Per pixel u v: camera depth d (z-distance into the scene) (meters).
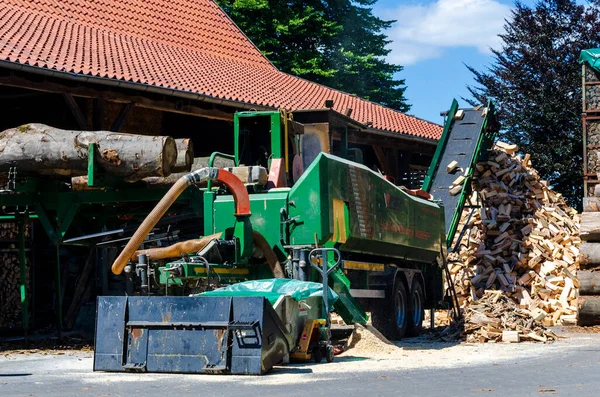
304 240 13.78
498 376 10.60
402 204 17.31
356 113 29.64
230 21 33.03
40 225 20.47
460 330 17.06
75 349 16.14
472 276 23.59
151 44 27.31
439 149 24.91
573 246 23.80
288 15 47.50
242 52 31.28
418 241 18.19
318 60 47.72
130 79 21.05
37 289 20.28
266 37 46.78
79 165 15.12
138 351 11.28
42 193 16.50
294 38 49.19
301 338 12.14
